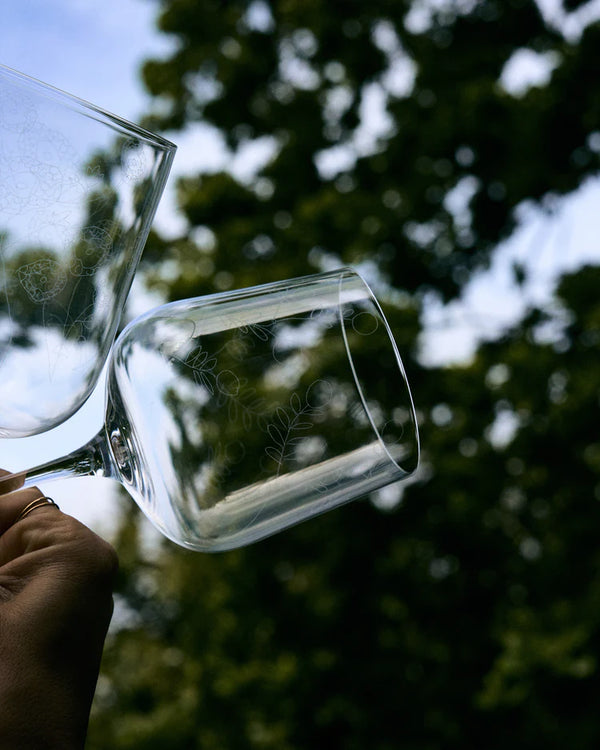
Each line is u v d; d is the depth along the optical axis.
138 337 0.91
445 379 5.57
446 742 5.44
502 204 5.71
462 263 5.86
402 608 5.54
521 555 5.45
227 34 6.90
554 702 4.83
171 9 6.90
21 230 0.84
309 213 6.18
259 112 6.87
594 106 5.33
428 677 5.53
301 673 5.50
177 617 7.12
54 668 0.87
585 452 5.16
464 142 5.69
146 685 7.23
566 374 5.22
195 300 0.95
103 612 0.93
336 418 0.91
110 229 0.89
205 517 0.91
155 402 0.90
